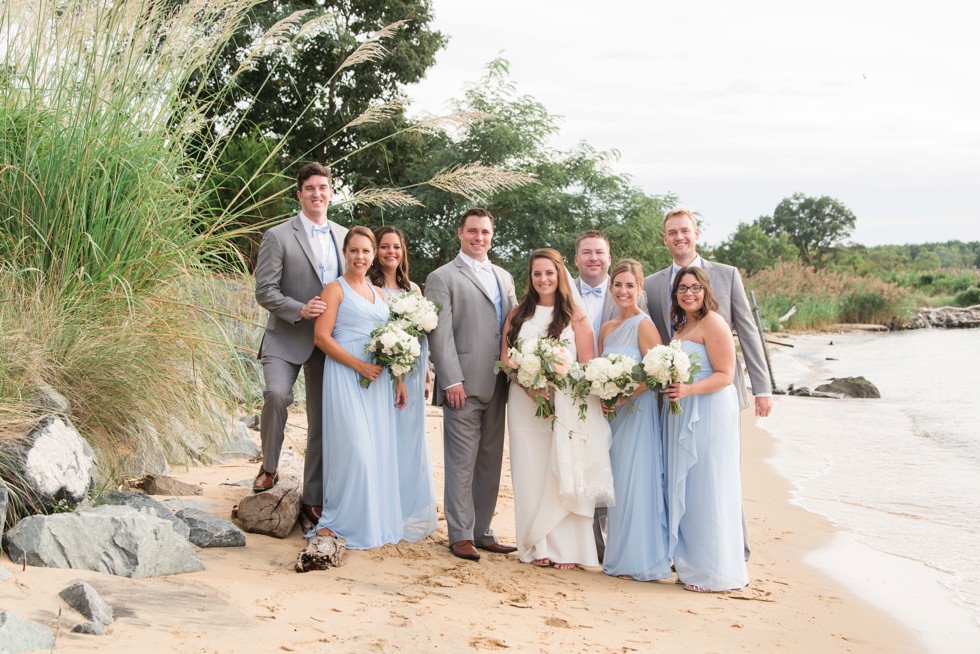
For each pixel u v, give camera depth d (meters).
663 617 4.41
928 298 54.47
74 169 5.60
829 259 95.75
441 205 19.78
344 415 5.10
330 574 4.51
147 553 3.88
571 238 19.52
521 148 19.52
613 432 5.41
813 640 4.20
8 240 5.42
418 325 5.36
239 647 3.18
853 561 5.80
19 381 4.67
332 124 22.56
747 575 5.18
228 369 6.20
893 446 10.73
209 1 6.34
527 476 5.42
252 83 21.25
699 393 5.15
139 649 2.98
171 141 6.22
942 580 5.38
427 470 5.73
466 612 4.07
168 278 5.80
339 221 18.05
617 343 5.55
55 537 3.72
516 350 5.27
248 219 7.55
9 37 5.94
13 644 2.74
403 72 24.16
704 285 5.38
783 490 8.19
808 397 16.02
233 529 4.82
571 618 4.21
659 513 5.27
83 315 5.35
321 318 5.20
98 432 5.13
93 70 5.90
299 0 21.39
